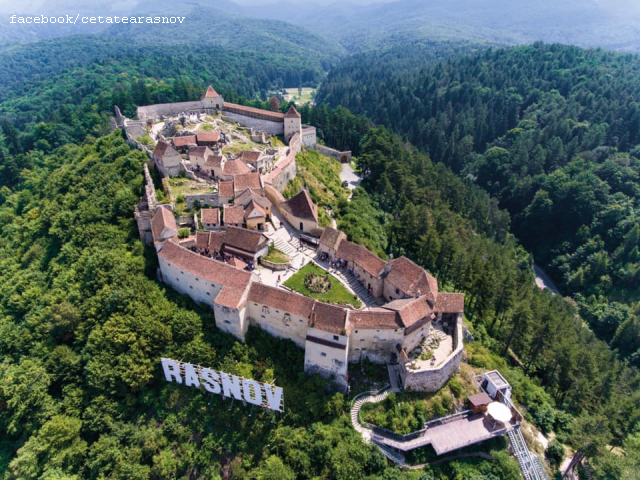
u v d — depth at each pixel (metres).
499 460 63.47
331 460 60.12
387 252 111.12
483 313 96.12
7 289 100.94
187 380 68.75
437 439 64.31
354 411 66.56
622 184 162.25
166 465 63.75
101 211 100.94
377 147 162.50
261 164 115.31
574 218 159.62
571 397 85.56
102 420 69.50
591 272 142.50
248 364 69.44
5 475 69.62
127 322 74.19
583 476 70.56
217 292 74.88
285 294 70.81
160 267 84.69
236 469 61.91
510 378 78.88
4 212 139.75
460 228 124.94
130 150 121.81
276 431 63.62
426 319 73.25
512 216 178.50
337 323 66.12
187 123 144.00
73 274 89.50
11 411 76.31
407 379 67.25
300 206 98.38
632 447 77.94
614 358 104.69
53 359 76.00
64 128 195.00
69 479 63.84
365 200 133.62
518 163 185.50
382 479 60.12
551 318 87.25
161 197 98.19
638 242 141.12
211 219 91.25
